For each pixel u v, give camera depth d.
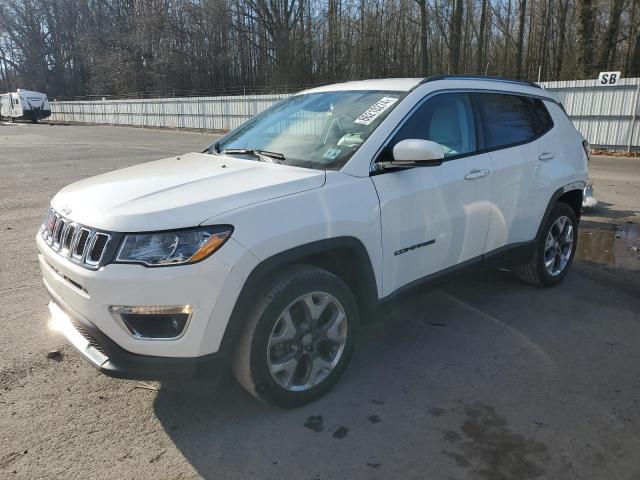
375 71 40.94
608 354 3.82
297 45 40.97
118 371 2.69
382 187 3.37
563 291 5.00
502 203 4.25
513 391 3.36
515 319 4.39
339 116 3.80
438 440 2.90
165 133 31.44
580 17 24.03
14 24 65.56
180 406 3.20
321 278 3.07
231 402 3.24
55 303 3.21
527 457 2.76
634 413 3.13
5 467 2.69
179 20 48.38
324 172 3.23
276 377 3.01
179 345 2.67
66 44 64.44
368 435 2.94
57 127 38.91
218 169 3.41
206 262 2.64
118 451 2.81
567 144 5.02
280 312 2.91
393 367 3.64
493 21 41.97
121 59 52.00
